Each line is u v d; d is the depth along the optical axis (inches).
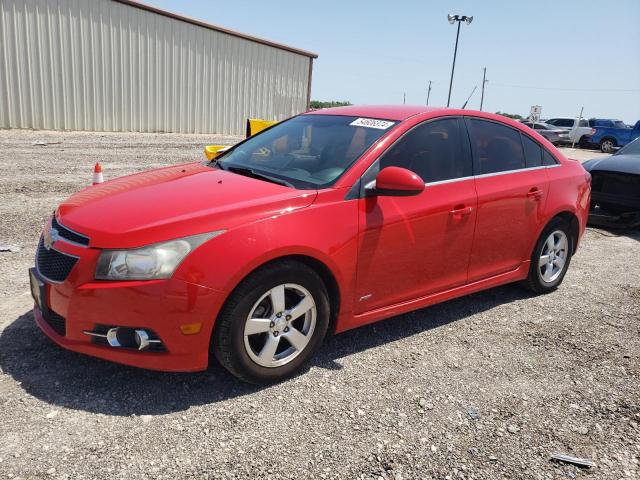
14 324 144.4
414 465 101.8
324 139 153.3
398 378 132.9
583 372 142.1
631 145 343.9
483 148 167.5
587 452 109.0
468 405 123.1
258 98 853.8
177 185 135.0
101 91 678.5
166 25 716.0
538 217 180.2
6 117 614.5
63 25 631.2
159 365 111.7
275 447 104.0
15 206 274.4
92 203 127.3
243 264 111.7
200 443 103.5
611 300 197.8
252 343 125.7
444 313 176.4
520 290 202.2
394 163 142.9
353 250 131.0
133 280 107.7
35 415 107.8
